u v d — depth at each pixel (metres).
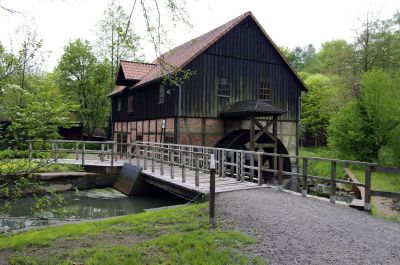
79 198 12.86
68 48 30.05
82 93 30.47
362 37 25.59
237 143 15.66
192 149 14.98
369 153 19.61
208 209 7.45
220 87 16.73
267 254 4.99
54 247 5.43
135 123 20.72
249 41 17.70
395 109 18.44
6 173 4.70
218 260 4.74
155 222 6.70
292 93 19.05
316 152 33.41
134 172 13.66
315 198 8.53
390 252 5.05
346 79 25.59
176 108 15.50
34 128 5.10
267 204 7.73
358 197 10.81
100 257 4.88
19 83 5.07
